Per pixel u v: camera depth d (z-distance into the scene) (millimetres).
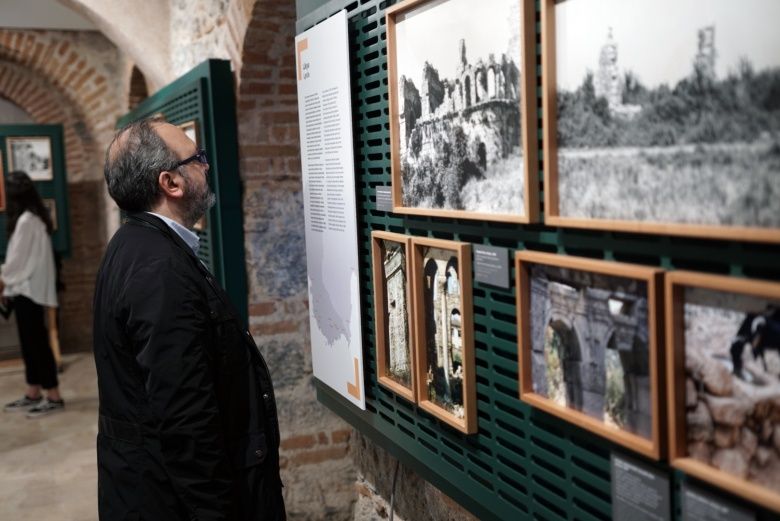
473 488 1922
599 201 1353
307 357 4312
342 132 2385
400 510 2654
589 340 1423
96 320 2154
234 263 4117
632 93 1265
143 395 2084
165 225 2154
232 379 2129
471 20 1684
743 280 1102
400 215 2121
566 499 1575
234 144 4078
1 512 4613
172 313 1966
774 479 1099
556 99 1441
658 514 1322
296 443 4344
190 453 1958
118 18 5586
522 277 1575
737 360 1139
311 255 2750
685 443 1244
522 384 1604
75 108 8836
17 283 6438
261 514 2162
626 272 1290
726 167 1114
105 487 2133
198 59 4922
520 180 1561
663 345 1257
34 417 6477
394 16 2012
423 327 2033
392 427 2330
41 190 8664
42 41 8203
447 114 1809
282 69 4023
